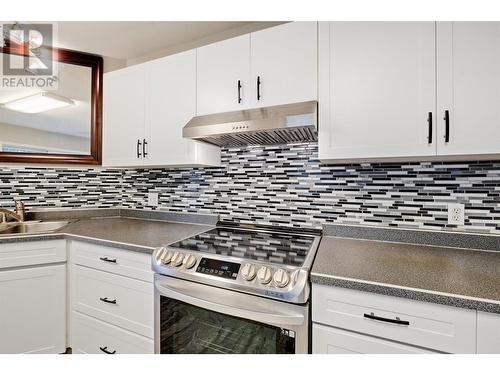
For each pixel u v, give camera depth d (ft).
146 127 5.69
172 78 5.38
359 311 2.88
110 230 5.41
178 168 6.57
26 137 6.32
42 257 4.87
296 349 3.05
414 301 2.68
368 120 3.81
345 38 3.94
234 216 5.89
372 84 3.79
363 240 4.65
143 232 5.22
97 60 6.98
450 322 2.56
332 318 2.98
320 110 4.08
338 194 4.93
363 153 3.84
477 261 3.45
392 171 4.56
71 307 5.09
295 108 4.05
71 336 5.10
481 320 2.46
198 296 3.49
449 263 3.37
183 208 6.51
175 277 3.76
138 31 5.97
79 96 6.87
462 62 3.35
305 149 5.19
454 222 4.17
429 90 3.50
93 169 7.09
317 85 4.11
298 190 5.25
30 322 4.80
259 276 3.16
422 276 2.93
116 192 7.38
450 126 3.40
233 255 3.67
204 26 5.84
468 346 2.50
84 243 4.89
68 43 6.43
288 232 5.17
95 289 4.75
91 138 7.01
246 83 4.62
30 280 4.78
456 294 2.50
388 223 4.58
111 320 4.55
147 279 4.18
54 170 6.64
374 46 3.78
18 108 6.26
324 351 3.01
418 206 4.40
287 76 4.30
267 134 4.51
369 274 2.99
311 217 5.15
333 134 4.00
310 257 3.58
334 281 2.92
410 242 4.38
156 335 3.93
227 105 4.80
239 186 5.83
